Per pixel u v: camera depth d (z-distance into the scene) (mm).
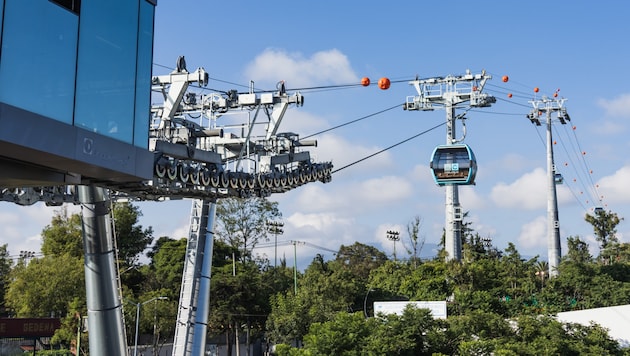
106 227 38375
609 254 127688
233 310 92062
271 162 44281
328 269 122812
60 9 22453
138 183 31812
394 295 100938
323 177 49312
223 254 108062
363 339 55406
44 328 81500
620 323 70750
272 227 116312
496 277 98688
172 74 39188
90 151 23406
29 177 24625
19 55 21000
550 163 126438
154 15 27250
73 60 22953
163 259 104750
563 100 127062
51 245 107438
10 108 20500
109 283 38188
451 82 111562
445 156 108750
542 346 58625
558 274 108812
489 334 60844
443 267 99562
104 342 37781
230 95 43406
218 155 40094
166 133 38312
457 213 108062
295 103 43562
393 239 149000
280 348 56812
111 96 24641
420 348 57719
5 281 109188
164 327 87938
